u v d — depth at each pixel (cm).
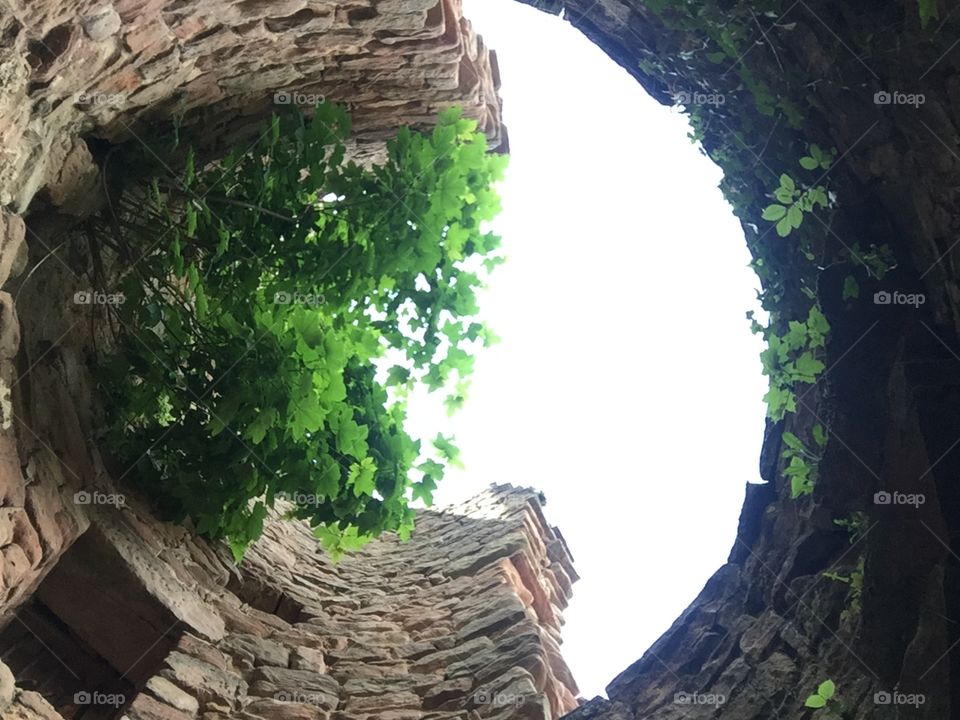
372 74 552
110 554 491
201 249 582
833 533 489
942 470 396
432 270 526
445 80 571
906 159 416
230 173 527
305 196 525
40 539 439
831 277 467
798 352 514
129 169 512
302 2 439
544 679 572
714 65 518
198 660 519
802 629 476
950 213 400
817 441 490
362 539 572
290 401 495
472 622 660
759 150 516
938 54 374
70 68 379
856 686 412
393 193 522
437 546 862
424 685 574
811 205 464
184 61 440
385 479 554
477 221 552
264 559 694
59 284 508
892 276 446
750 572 542
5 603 425
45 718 402
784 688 454
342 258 517
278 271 523
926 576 389
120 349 552
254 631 598
